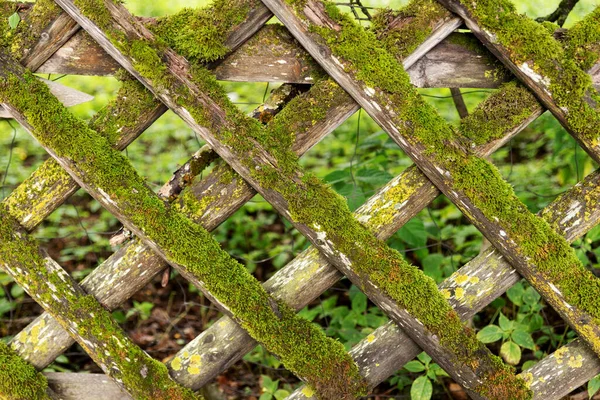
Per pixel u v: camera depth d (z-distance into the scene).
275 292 1.64
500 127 1.58
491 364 1.63
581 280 1.59
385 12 1.57
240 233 2.32
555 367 1.65
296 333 1.63
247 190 1.62
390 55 1.56
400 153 2.16
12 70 1.58
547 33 1.55
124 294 1.65
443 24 1.56
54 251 2.31
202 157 1.62
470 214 1.59
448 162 1.58
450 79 1.59
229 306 1.63
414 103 1.56
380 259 1.60
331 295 2.18
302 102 1.58
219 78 1.60
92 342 1.66
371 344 1.65
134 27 1.56
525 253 1.59
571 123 1.56
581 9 2.56
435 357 1.63
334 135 2.64
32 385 1.67
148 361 1.66
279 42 1.58
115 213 1.61
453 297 1.63
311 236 1.61
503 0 1.54
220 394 1.95
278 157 1.58
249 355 2.05
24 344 1.68
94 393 1.70
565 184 2.11
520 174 2.24
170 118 2.93
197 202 1.62
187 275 1.63
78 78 3.05
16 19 1.57
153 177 2.45
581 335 1.61
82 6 1.55
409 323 1.62
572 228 1.60
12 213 1.63
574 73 1.55
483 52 1.59
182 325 2.19
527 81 1.56
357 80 1.56
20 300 2.18
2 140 2.74
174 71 1.57
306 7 1.55
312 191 1.59
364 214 1.61
